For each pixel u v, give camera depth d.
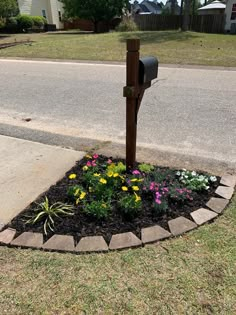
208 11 26.19
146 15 20.09
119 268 1.63
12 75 7.43
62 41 13.96
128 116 2.36
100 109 4.69
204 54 9.59
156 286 1.52
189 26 19.41
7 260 1.70
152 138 3.50
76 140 3.42
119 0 21.00
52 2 26.92
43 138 3.48
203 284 1.53
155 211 2.05
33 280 1.57
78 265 1.65
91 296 1.48
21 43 13.95
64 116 4.38
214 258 1.69
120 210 2.06
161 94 5.39
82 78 6.88
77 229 1.91
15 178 2.52
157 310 1.40
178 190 2.18
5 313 1.40
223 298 1.46
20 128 3.85
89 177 2.37
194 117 4.20
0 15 19.42
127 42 2.08
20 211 2.10
